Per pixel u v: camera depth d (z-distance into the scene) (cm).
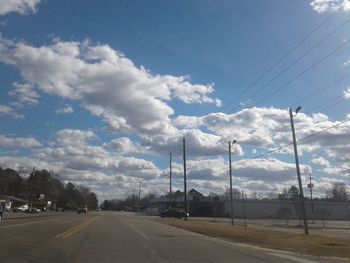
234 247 2550
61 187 19850
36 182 16900
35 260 1570
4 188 15475
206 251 2188
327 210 12925
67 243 2267
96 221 5353
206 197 14388
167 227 4806
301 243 3003
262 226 6012
